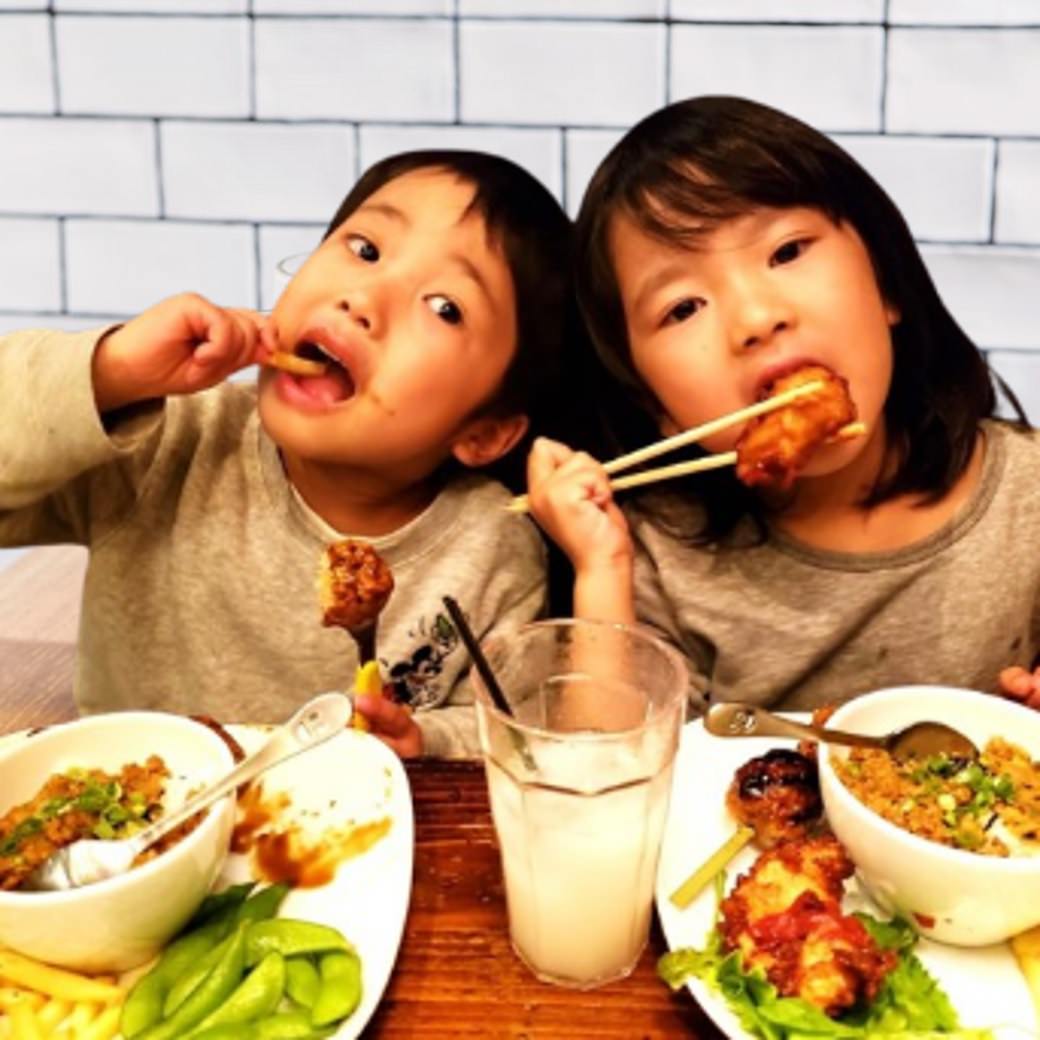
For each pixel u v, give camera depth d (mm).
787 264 1138
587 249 1243
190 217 2025
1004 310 1950
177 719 938
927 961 847
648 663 931
